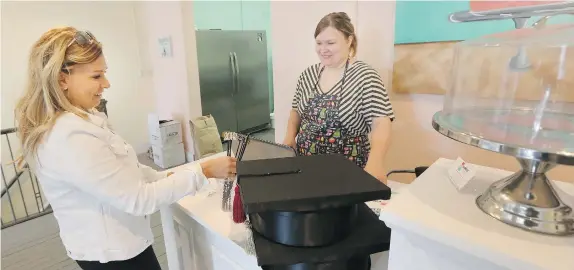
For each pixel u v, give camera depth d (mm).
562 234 584
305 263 792
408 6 1420
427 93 1455
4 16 3205
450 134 680
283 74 2053
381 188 760
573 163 525
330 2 1716
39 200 3293
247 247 983
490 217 646
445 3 1307
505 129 667
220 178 1153
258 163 921
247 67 4539
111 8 3785
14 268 2117
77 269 2102
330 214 761
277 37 2025
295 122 1599
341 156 974
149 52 3938
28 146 982
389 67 1577
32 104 960
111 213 1072
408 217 658
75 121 927
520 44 849
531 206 616
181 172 1093
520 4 1141
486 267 587
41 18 3400
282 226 785
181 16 3332
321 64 1452
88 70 963
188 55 3473
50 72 908
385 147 1233
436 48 1372
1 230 2539
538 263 522
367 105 1293
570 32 795
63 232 1095
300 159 948
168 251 1402
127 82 4066
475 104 883
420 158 1582
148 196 992
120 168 977
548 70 838
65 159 918
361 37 1640
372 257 953
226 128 4414
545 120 712
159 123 3641
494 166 1364
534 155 548
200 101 3699
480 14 1007
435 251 647
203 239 1215
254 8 4926
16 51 3324
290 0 1892
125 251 1105
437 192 757
